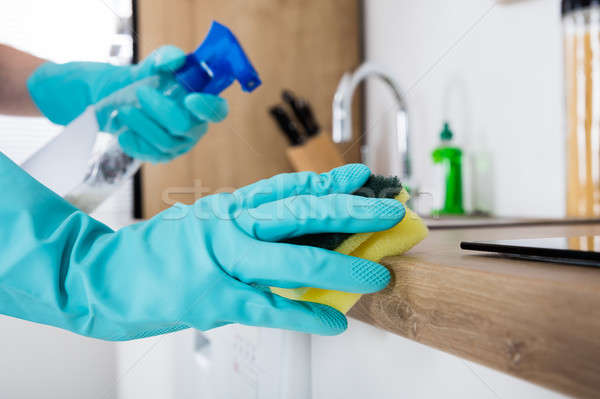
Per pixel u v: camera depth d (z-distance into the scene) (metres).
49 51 0.99
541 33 0.70
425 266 0.23
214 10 1.02
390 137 1.00
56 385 0.66
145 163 1.03
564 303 0.16
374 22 1.09
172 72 0.51
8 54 0.63
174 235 0.29
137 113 0.53
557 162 0.68
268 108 1.04
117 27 1.00
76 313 0.28
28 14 0.98
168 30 1.00
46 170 0.48
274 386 0.39
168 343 0.63
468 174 0.84
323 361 0.39
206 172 1.04
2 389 0.62
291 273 0.25
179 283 0.26
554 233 0.45
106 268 0.28
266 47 1.04
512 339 0.18
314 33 1.08
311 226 0.26
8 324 0.62
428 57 0.92
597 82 0.63
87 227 0.30
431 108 0.93
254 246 0.26
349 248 0.27
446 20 0.88
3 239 0.28
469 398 0.25
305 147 0.95
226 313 0.26
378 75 0.90
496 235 0.42
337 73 1.10
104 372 0.70
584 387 0.15
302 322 0.26
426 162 0.94
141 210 1.04
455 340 0.21
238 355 0.47
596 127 0.63
